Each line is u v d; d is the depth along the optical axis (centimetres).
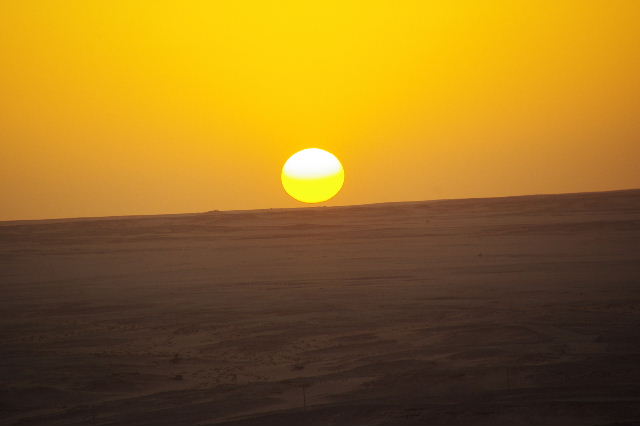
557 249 8400
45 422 2850
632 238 9300
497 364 3334
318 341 4119
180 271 7831
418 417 2381
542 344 3744
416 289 5831
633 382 2898
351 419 2439
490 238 10081
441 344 3866
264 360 3772
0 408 3081
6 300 6156
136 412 2892
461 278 6356
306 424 2436
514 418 2328
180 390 3219
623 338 3803
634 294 5159
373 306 5116
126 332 4650
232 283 6694
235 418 2656
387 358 3597
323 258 8612
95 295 6250
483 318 4500
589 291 5366
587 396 2642
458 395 2803
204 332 4541
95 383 3359
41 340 4500
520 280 6078
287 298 5659
